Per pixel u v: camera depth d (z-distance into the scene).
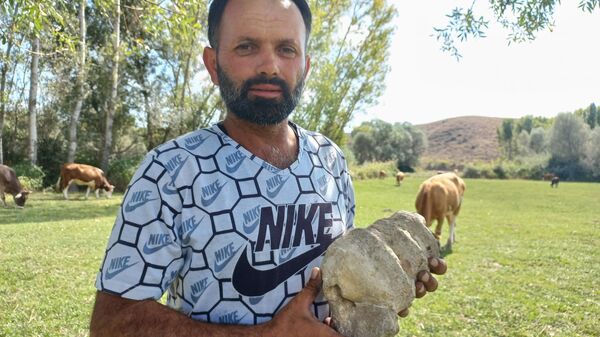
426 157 98.62
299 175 1.72
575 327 6.19
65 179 20.41
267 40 1.63
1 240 9.91
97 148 27.75
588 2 4.54
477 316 6.50
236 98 1.63
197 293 1.52
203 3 4.70
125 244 1.48
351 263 1.53
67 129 26.77
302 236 1.64
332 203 1.79
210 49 1.81
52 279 7.25
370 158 79.06
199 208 1.52
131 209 1.49
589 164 65.12
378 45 21.78
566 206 24.55
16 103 25.20
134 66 24.98
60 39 5.44
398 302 1.56
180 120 24.47
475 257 10.57
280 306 1.58
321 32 19.80
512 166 68.75
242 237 1.53
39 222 12.94
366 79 22.33
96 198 20.97
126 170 24.58
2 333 5.11
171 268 1.51
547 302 7.16
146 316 1.42
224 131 1.70
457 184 12.39
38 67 22.91
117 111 26.70
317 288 1.55
